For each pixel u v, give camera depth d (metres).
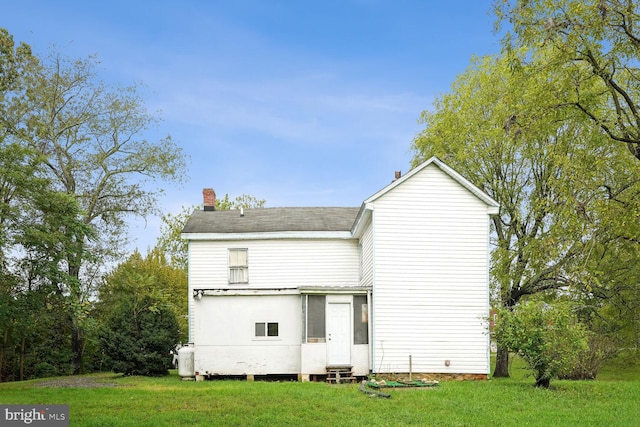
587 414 16.94
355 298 25.92
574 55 21.31
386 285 25.30
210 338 26.20
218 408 17.39
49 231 25.20
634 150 23.05
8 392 20.89
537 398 19.30
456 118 32.69
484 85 32.00
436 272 25.44
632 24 21.09
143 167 37.16
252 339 26.17
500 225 32.62
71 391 21.19
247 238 31.61
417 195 25.72
